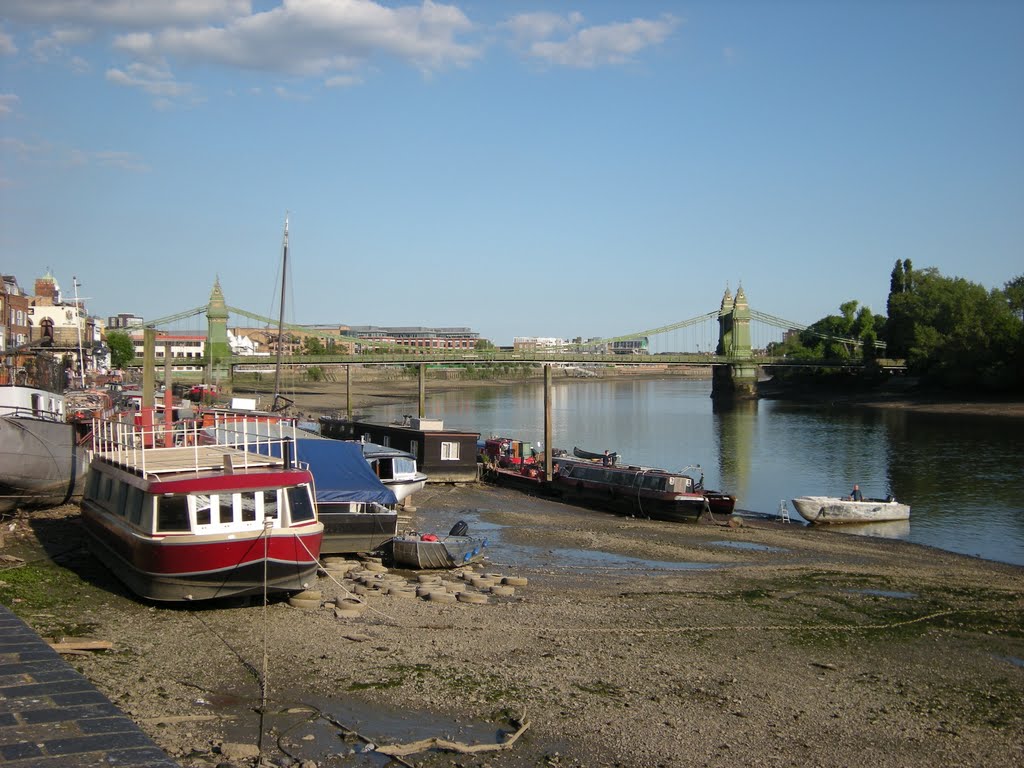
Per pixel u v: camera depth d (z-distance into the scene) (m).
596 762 13.48
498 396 180.62
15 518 28.50
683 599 24.81
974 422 106.75
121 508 21.88
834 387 171.25
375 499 28.83
